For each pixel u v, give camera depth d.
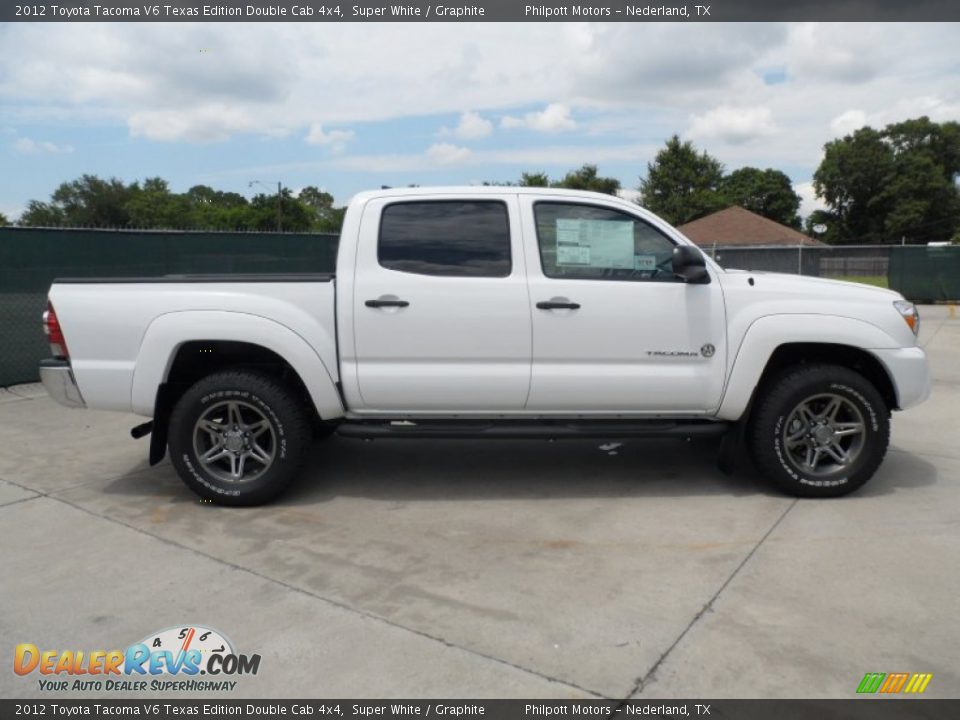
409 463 5.60
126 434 6.55
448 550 4.01
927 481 5.11
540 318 4.47
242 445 4.66
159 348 4.47
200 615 3.32
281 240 11.32
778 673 2.85
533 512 4.57
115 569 3.79
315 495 4.91
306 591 3.54
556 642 3.08
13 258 8.36
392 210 4.56
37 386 8.58
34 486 5.10
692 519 4.41
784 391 4.57
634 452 5.82
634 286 4.51
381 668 2.91
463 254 4.54
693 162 52.44
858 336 4.53
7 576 3.71
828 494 4.71
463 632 3.16
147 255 9.62
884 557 3.86
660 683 2.80
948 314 17.45
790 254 23.17
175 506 4.71
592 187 49.28
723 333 4.54
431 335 4.47
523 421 4.69
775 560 3.83
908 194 66.94
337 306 4.49
